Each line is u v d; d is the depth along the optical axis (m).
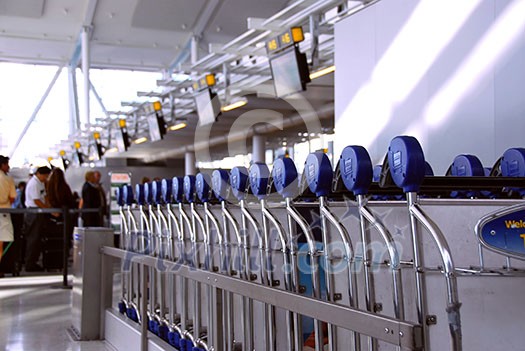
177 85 10.55
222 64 9.02
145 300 3.94
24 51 17.78
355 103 5.29
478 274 1.99
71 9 15.03
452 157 4.20
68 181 17.95
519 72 3.66
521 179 2.25
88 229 5.03
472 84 4.02
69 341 4.89
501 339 2.26
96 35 16.30
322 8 6.43
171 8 14.72
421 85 4.48
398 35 4.71
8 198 8.60
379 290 2.40
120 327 4.49
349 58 5.38
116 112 13.89
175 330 3.82
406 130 4.65
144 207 4.51
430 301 2.25
